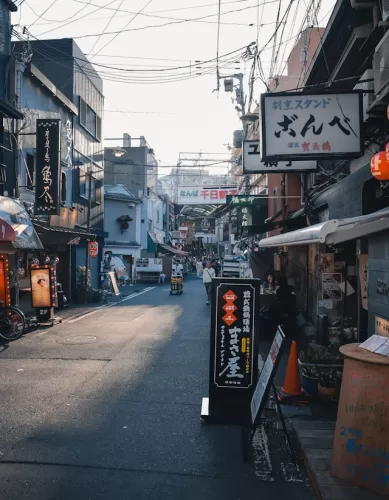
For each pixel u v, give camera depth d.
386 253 5.09
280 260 17.05
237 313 5.76
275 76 13.86
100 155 24.44
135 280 34.25
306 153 7.48
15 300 13.31
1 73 13.49
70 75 19.70
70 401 6.40
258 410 4.68
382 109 6.87
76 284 19.78
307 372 6.39
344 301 10.20
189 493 4.03
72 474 4.33
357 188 8.34
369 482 3.74
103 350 9.73
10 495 3.95
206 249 67.94
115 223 34.78
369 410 3.77
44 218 16.02
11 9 13.75
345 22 8.09
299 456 4.77
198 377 7.66
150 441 5.10
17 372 7.93
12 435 5.21
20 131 14.20
